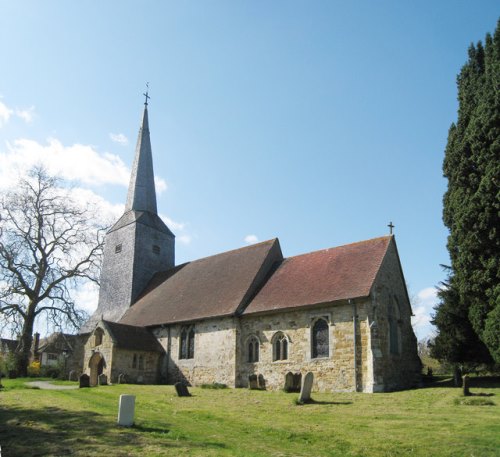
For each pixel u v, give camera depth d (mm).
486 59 26500
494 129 24031
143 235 41938
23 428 13328
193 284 35688
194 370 30094
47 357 57750
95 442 11656
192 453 10844
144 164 45781
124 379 30094
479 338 24062
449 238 25422
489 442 12062
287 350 26438
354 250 28828
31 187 38438
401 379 25469
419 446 12031
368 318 23828
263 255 33031
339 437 13117
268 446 12273
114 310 40219
